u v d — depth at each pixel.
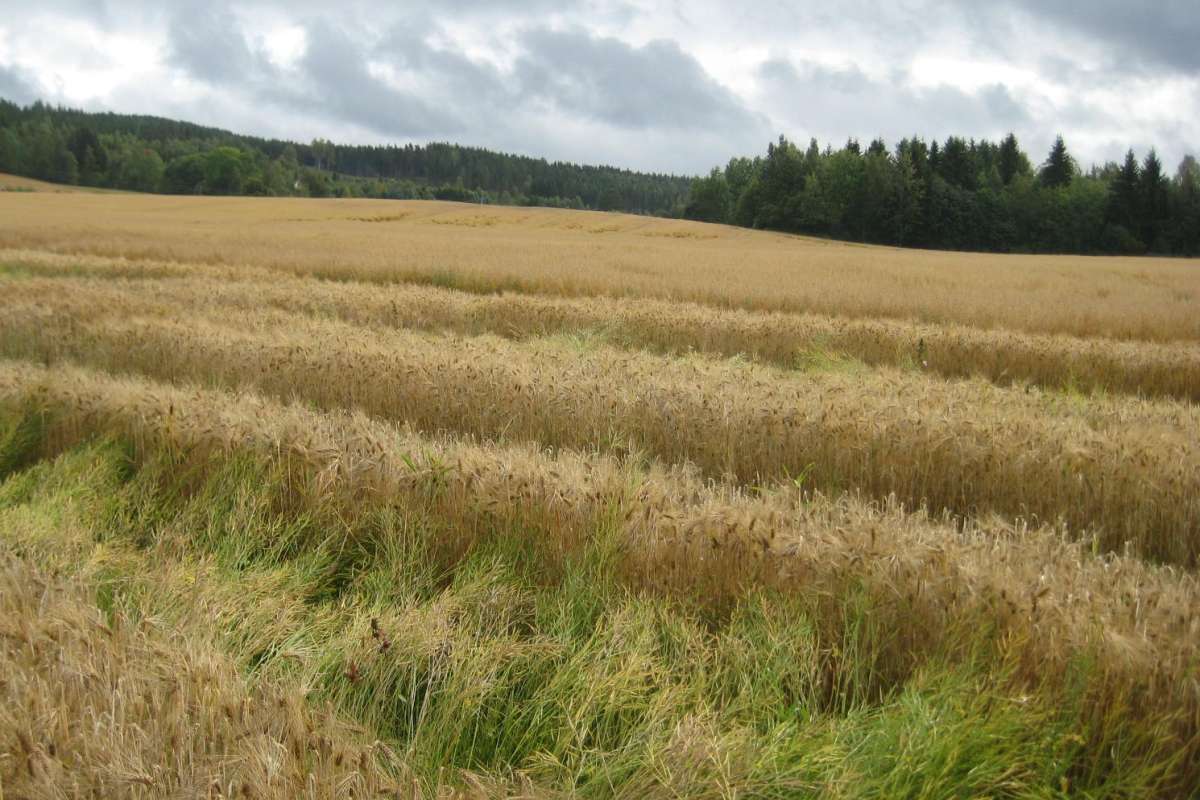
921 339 12.85
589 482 4.76
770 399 7.18
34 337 10.87
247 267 23.81
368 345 9.62
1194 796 2.86
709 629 3.86
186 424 5.91
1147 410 7.97
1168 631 3.16
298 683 3.22
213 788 2.40
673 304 17.14
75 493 5.35
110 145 153.62
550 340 12.65
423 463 5.15
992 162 114.75
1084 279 28.66
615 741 3.19
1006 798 2.84
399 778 2.79
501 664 3.57
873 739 2.96
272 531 4.89
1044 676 3.09
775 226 103.31
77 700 2.70
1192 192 92.12
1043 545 4.07
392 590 4.25
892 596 3.63
